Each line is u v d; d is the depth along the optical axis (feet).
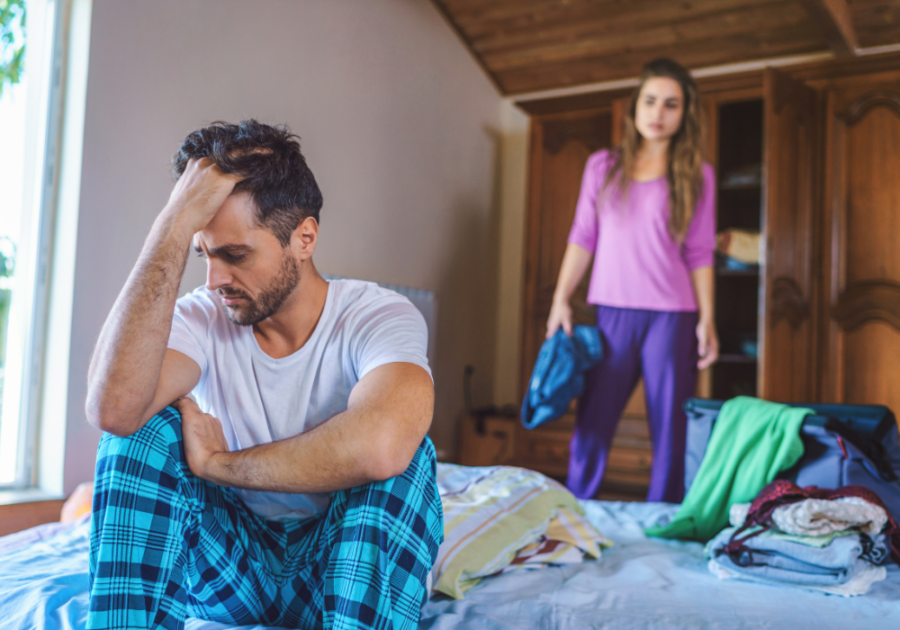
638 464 12.85
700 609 4.06
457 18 14.52
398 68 13.26
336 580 3.17
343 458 3.05
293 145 3.64
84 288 8.14
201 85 9.50
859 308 11.75
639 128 10.29
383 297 3.81
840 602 4.26
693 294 10.35
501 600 4.20
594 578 4.70
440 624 3.72
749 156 12.88
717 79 12.53
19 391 8.16
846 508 4.71
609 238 10.58
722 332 12.82
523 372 14.29
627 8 13.28
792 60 13.35
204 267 9.43
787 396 11.50
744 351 12.32
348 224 12.12
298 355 3.67
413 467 3.25
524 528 4.94
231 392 3.74
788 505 4.90
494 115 16.24
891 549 4.79
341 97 11.94
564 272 10.98
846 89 12.06
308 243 3.65
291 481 3.14
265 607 3.71
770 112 11.39
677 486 10.11
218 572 3.53
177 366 3.44
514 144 16.38
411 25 13.61
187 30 9.30
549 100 14.26
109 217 8.38
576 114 14.26
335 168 11.84
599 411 10.52
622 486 13.00
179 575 3.30
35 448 8.19
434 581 4.26
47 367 8.18
